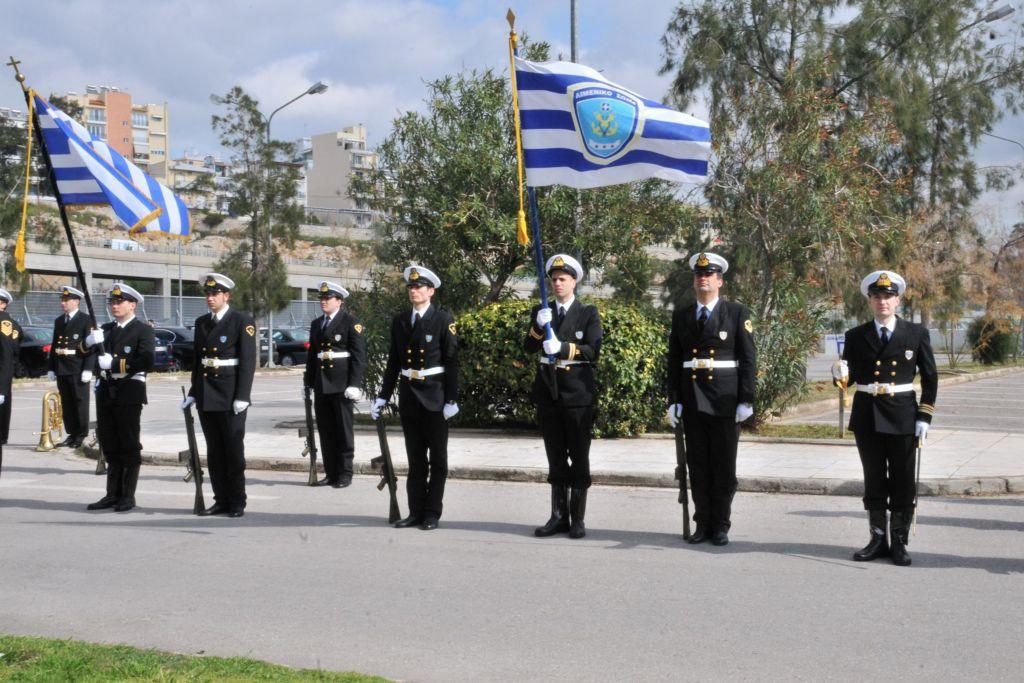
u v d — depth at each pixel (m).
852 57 26.27
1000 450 11.91
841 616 5.86
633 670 4.99
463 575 6.86
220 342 9.02
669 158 8.27
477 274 16.58
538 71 8.44
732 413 7.70
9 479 11.38
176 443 13.70
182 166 124.38
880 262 22.89
